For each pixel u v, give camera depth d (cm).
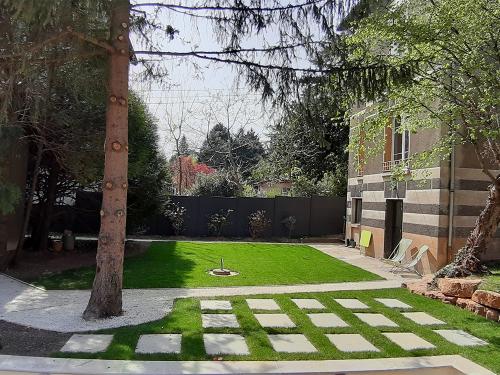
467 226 1108
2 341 548
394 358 535
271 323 656
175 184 3142
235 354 527
